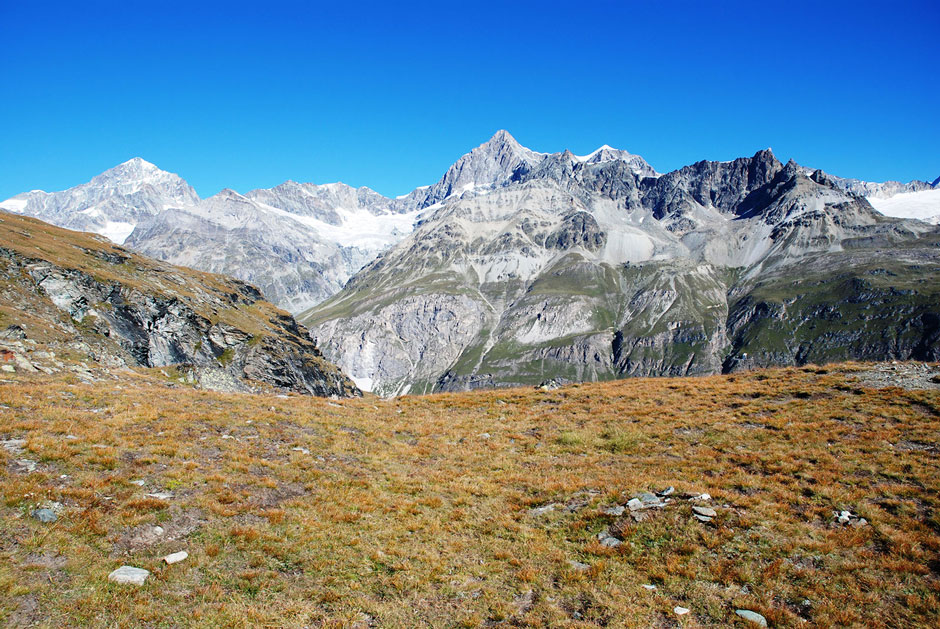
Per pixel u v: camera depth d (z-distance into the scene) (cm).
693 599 1396
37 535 1470
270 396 3800
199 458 2231
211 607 1334
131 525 1622
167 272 17200
